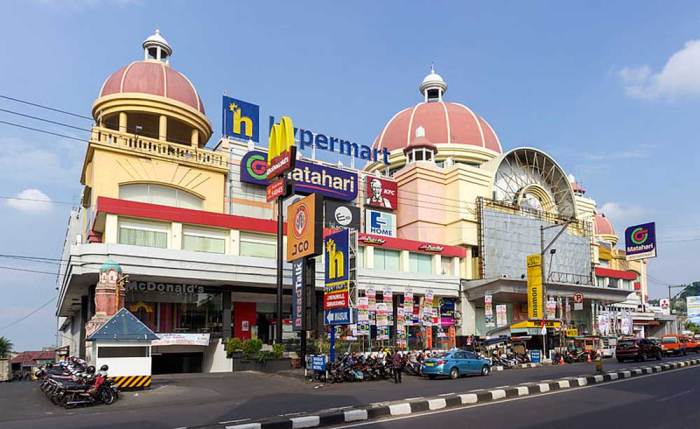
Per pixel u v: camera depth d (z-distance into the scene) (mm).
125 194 31781
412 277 38938
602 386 19016
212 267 29156
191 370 30797
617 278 60719
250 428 11008
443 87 58344
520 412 13125
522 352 33719
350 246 24188
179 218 29766
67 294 33125
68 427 11477
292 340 33312
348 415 12305
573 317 51969
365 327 34844
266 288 32688
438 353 27062
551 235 49438
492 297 41719
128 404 15430
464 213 44125
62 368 18875
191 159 34031
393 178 45969
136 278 28203
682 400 14977
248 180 36625
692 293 129375
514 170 50125
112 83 34656
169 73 35969
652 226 62906
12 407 15047
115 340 18156
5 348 58188
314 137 41844
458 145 51625
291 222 26828
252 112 39281
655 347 35125
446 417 12523
